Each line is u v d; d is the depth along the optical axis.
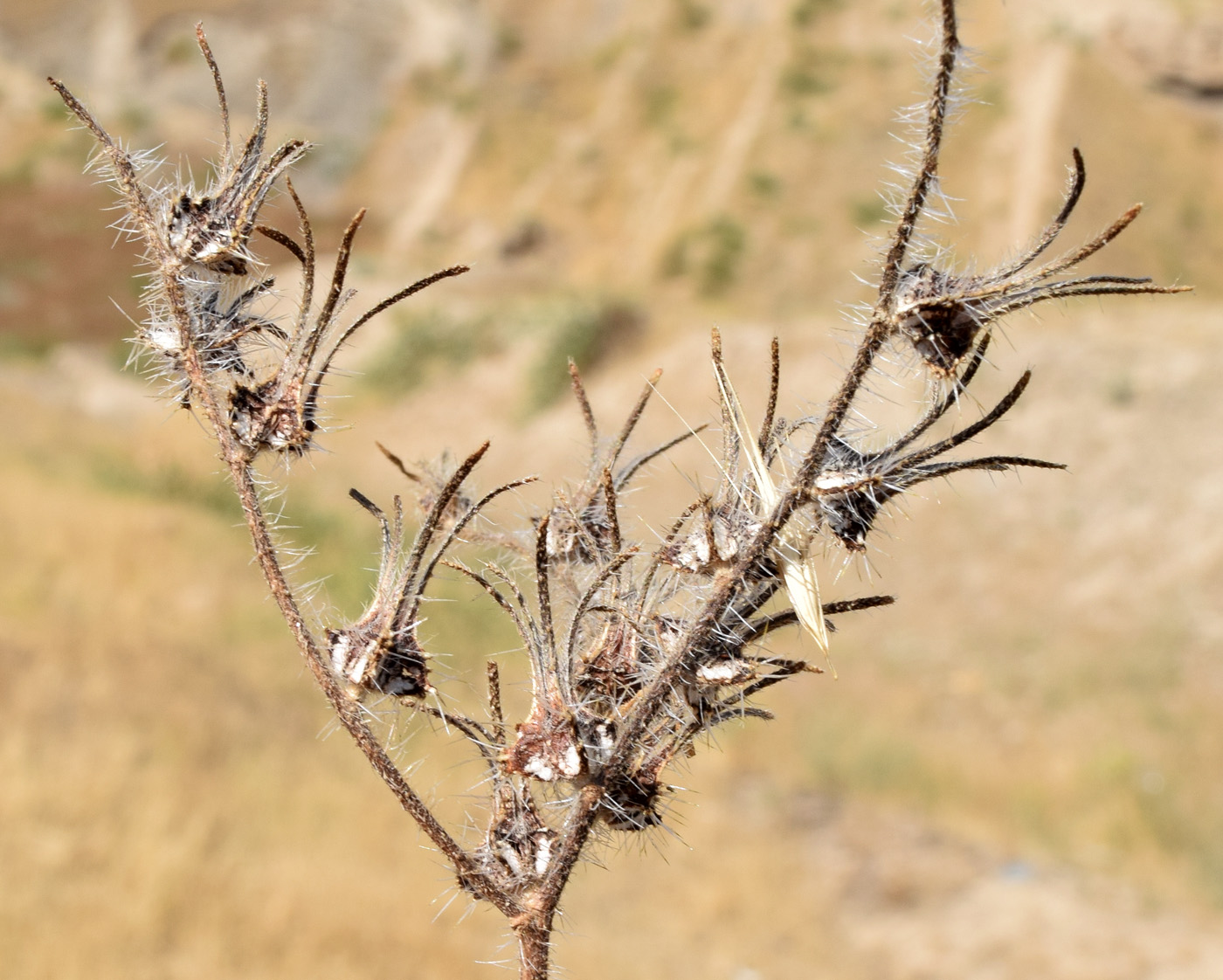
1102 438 20.56
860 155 38.12
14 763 7.62
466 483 1.43
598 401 26.25
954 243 1.03
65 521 15.02
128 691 9.77
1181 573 18.22
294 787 8.71
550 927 1.12
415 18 51.91
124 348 32.94
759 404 22.08
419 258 40.59
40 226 40.75
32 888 6.50
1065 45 37.38
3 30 50.78
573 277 39.25
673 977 8.19
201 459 19.98
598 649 1.17
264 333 1.18
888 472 1.06
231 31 51.34
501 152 46.22
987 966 9.55
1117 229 0.98
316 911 7.14
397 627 1.13
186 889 6.93
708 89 43.56
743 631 1.12
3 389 27.12
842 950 9.43
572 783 1.12
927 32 0.97
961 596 18.56
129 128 45.97
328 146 48.03
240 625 12.88
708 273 36.16
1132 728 14.89
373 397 27.84
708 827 10.94
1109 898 10.62
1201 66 37.66
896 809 12.28
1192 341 22.52
